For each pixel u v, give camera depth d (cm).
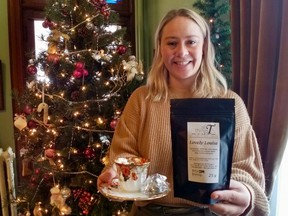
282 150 138
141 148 94
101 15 191
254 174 84
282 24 133
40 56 191
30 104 188
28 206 200
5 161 217
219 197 71
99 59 188
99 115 185
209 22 174
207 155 72
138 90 103
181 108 76
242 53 155
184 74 94
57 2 185
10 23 248
